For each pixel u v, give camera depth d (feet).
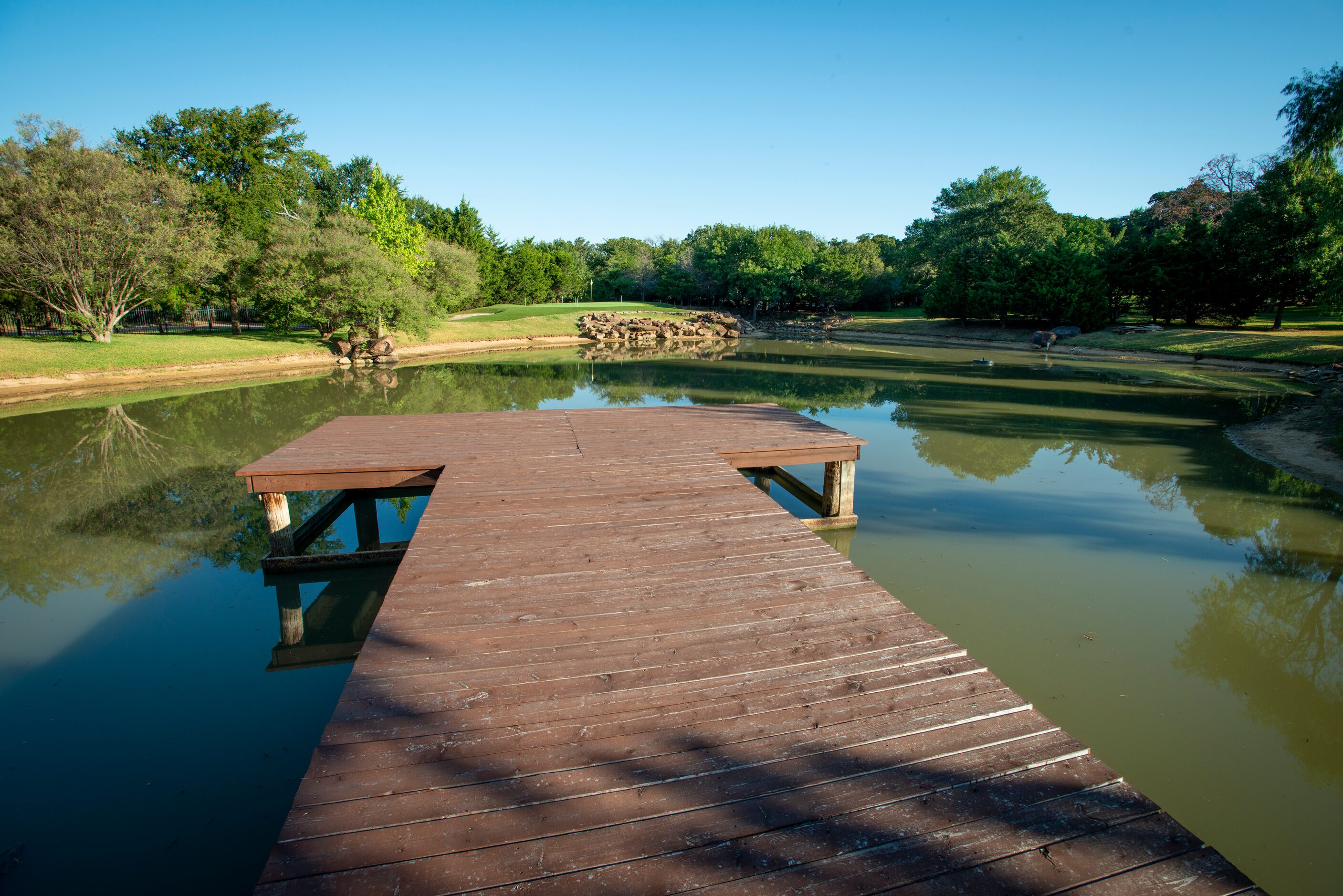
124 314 91.09
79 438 49.65
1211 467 40.47
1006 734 10.55
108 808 13.62
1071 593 23.24
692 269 240.53
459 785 9.27
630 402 65.41
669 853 8.21
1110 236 194.18
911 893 7.70
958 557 26.37
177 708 17.30
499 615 14.32
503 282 208.95
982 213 156.25
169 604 23.62
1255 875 11.76
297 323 122.21
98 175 81.51
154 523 31.53
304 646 20.77
